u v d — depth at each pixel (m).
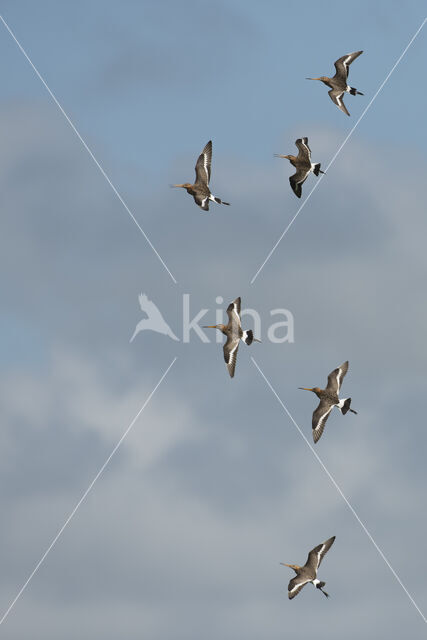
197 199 49.78
